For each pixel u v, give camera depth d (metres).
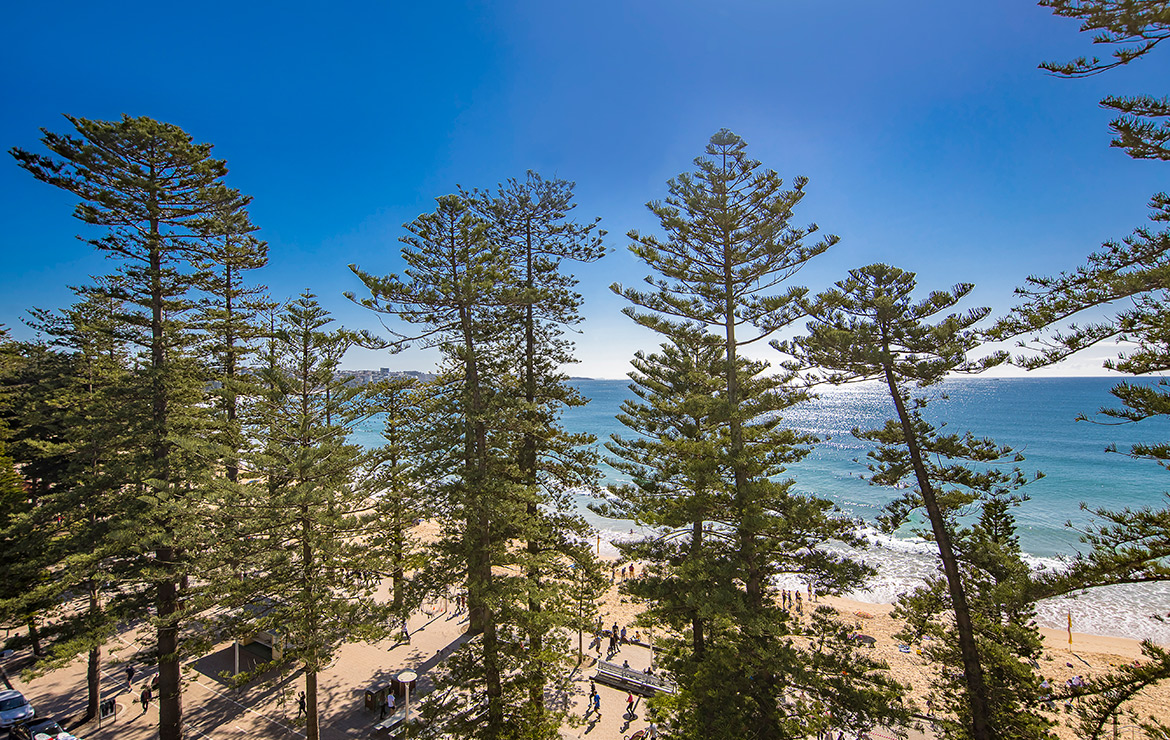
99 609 12.88
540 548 13.43
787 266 11.61
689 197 11.52
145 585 13.74
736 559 10.51
